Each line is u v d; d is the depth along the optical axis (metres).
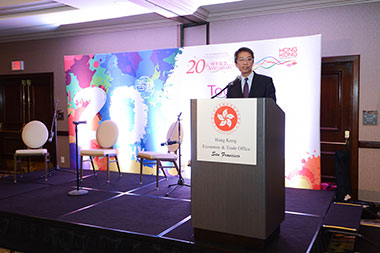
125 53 6.10
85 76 6.43
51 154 7.49
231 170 2.64
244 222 2.62
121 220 3.52
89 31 6.93
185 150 5.68
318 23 5.18
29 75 7.68
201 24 5.96
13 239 3.78
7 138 7.97
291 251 2.64
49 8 6.08
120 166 6.23
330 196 4.47
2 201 4.25
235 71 5.29
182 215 3.68
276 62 4.99
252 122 2.53
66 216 3.65
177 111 5.75
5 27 6.98
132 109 6.10
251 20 5.62
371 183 5.02
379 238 3.87
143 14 6.06
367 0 4.85
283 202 2.97
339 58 5.08
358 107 5.03
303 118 4.90
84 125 6.48
